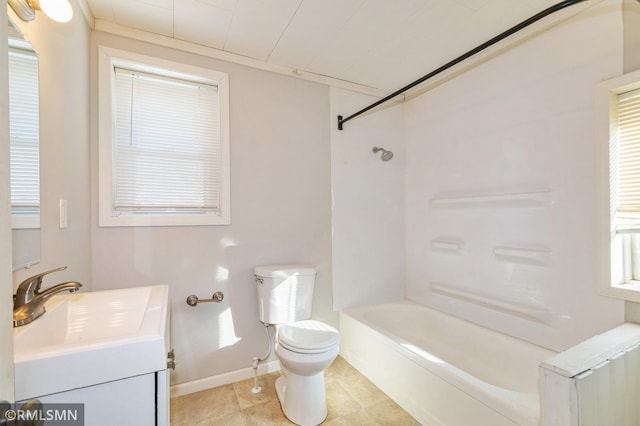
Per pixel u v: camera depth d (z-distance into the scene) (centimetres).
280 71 223
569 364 108
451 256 235
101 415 73
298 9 162
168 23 174
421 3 158
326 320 244
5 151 53
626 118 146
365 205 261
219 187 206
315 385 165
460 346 217
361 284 259
